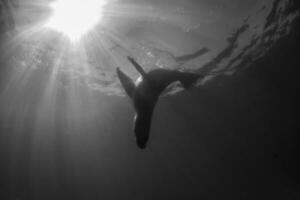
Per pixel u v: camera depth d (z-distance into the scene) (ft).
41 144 62.08
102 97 49.49
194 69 40.52
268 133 60.13
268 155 65.21
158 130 65.36
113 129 60.13
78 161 67.97
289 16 35.01
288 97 50.67
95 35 34.76
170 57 37.04
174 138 67.82
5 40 36.63
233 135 64.03
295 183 66.49
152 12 32.07
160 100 52.80
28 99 49.78
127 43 35.29
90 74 42.14
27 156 65.05
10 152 63.67
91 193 76.95
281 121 56.24
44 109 52.60
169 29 33.86
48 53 38.22
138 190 79.41
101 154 67.51
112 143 64.80
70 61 39.37
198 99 52.85
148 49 35.88
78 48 36.73
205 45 36.04
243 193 76.64
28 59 40.01
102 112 54.34
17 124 56.54
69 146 63.46
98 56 37.78
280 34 37.91
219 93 50.83
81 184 74.08
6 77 44.16
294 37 38.75
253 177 72.49
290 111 53.62
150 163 74.23
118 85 45.06
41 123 56.39
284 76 46.19
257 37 37.17
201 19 33.04
